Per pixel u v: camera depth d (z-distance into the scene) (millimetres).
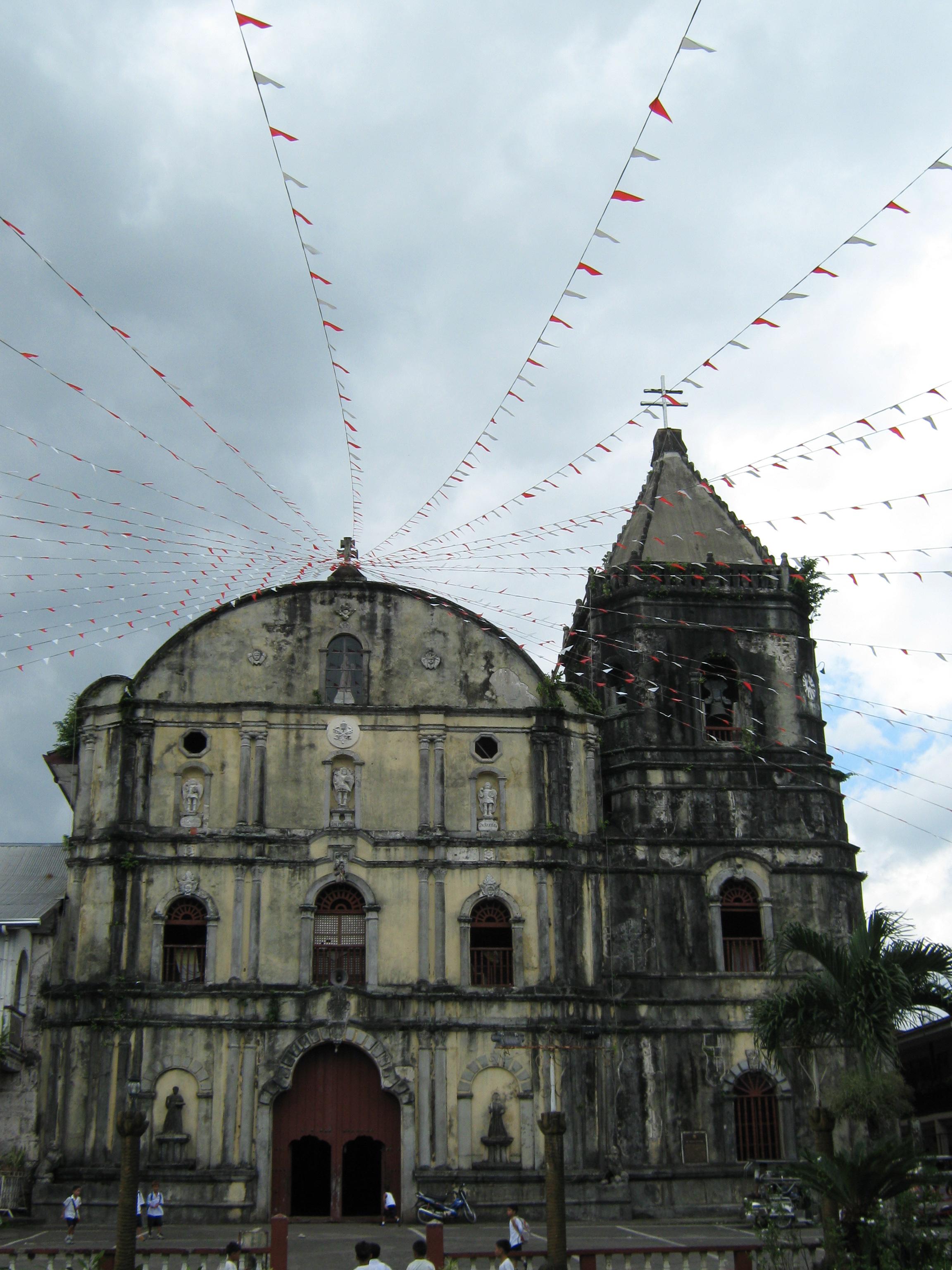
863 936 32719
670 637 47625
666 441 52812
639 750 46250
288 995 40875
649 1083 42219
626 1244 34000
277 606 45625
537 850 43719
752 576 48844
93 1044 39812
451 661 45875
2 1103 42656
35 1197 38344
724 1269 27953
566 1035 41688
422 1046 40969
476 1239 35375
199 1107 39625
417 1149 39938
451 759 44500
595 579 49312
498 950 42781
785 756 46656
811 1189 27766
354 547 47281
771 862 45250
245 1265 26641
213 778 43188
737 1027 43000
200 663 44625
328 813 43188
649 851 44844
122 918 41156
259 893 41938
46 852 51031
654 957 43656
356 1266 26234
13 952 45281
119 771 42781
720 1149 41719
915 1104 55969
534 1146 40500
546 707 45250
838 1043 35344
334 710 44281
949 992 32375
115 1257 25266
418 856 43062
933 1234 24672
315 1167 44562
